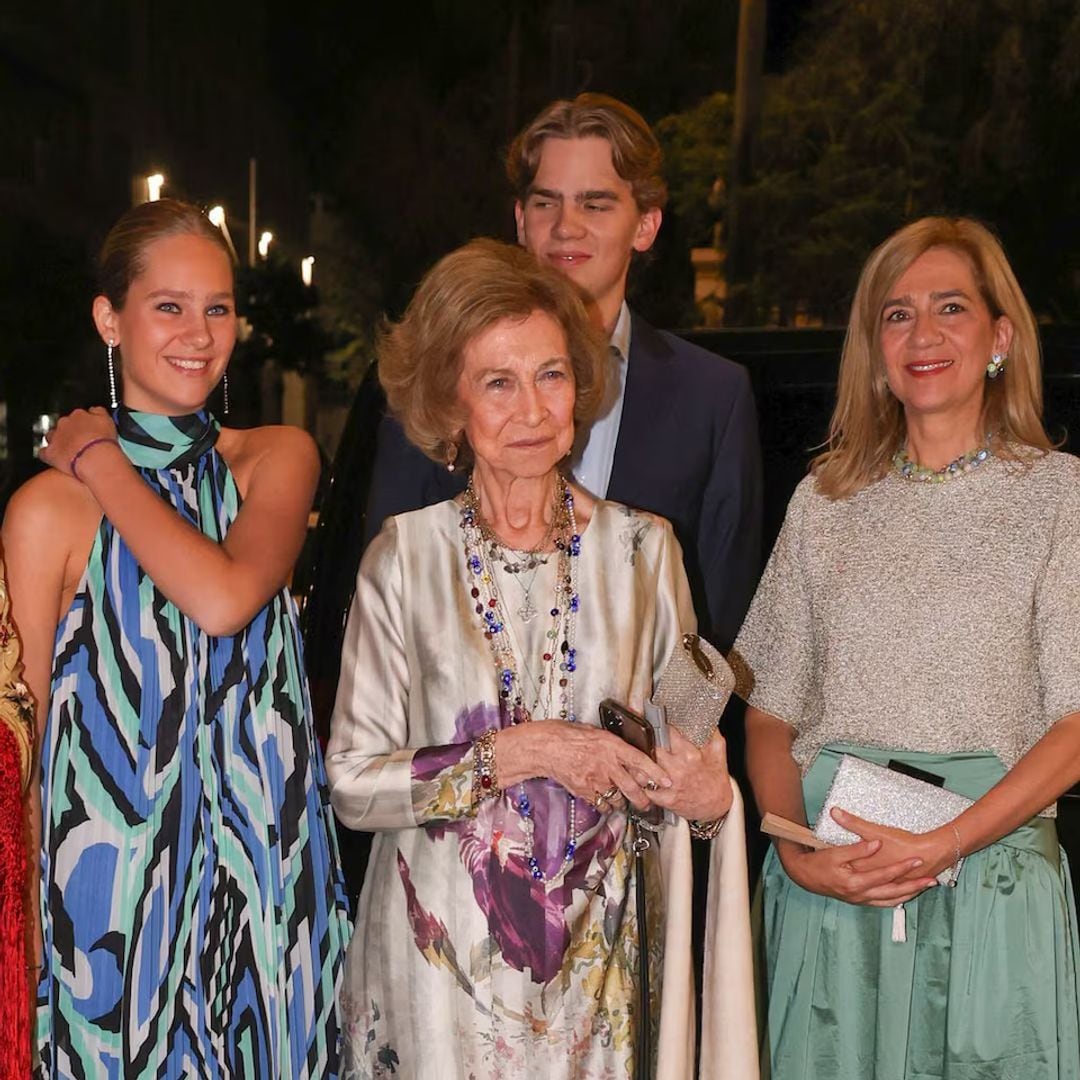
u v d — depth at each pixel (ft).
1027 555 8.20
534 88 72.90
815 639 8.78
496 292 7.17
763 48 56.75
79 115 77.97
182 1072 7.86
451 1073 7.32
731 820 7.51
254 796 8.04
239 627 7.84
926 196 57.11
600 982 7.34
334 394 83.51
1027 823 8.14
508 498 7.48
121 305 8.15
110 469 7.82
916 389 8.41
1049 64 55.26
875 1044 8.20
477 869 7.32
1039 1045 7.95
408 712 7.61
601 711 7.24
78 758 7.74
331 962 8.32
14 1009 7.13
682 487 10.00
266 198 96.27
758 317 57.67
